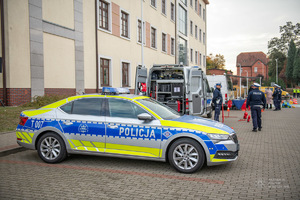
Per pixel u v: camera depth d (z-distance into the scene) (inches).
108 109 222.7
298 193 163.6
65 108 231.9
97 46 682.8
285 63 3137.3
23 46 493.7
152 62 987.3
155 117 212.4
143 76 468.1
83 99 231.8
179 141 202.8
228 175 198.4
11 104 476.1
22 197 155.3
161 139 204.2
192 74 440.1
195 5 1557.6
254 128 402.6
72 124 223.1
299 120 555.2
